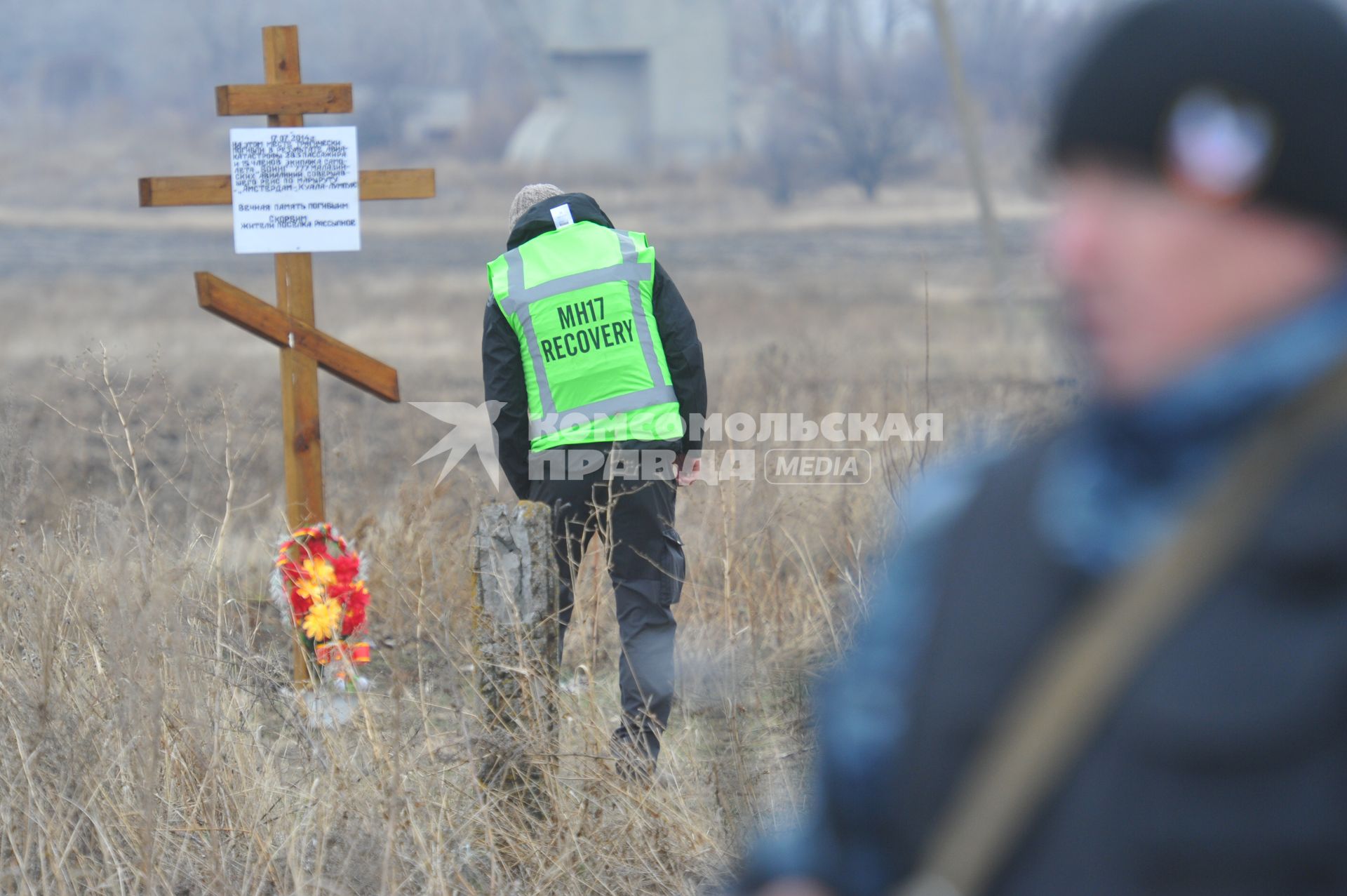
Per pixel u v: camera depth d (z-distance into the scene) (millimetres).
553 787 13445
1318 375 3676
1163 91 3650
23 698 13242
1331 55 3562
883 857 4523
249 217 19547
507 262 16766
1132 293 3801
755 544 17453
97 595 14570
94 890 11930
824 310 98750
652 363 16469
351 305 111562
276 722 16188
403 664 16734
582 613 15875
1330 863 3420
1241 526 3639
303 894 11344
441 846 12195
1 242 172750
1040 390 16141
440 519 18812
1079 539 4000
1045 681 3850
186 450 19922
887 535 14969
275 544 20531
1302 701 3420
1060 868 3678
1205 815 3488
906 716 4305
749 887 4945
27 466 18078
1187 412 3787
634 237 16906
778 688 14812
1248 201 3627
